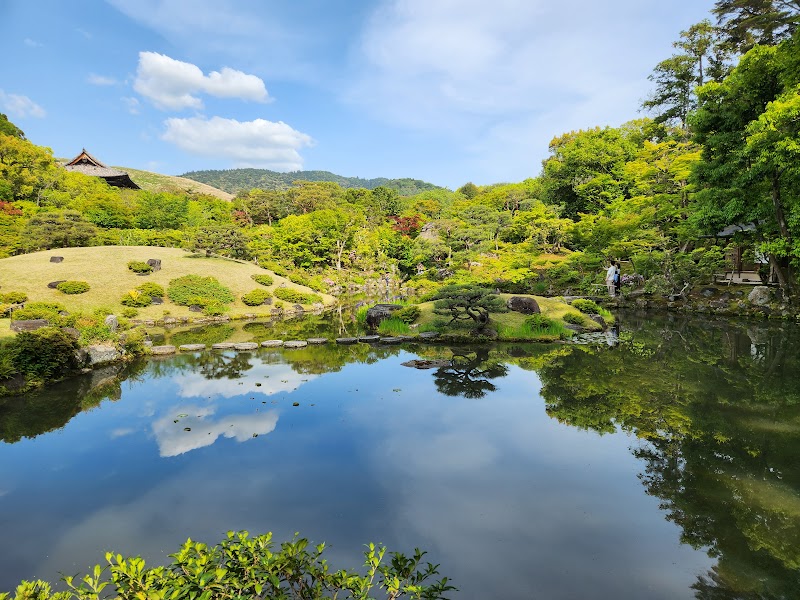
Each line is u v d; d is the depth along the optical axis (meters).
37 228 28.59
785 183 17.50
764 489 6.11
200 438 8.04
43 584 2.82
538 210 37.16
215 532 5.17
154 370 13.12
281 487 6.23
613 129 41.75
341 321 23.78
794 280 21.80
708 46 30.62
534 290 32.22
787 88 15.73
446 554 4.75
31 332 12.08
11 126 46.78
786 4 23.84
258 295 26.45
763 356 14.05
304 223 45.09
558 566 4.57
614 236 29.45
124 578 2.75
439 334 17.75
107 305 22.31
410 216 61.53
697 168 20.52
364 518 5.44
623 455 7.22
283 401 10.14
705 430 8.21
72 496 6.04
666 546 4.91
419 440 7.88
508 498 5.90
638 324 21.05
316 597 2.95
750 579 4.36
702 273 25.17
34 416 9.24
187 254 31.14
